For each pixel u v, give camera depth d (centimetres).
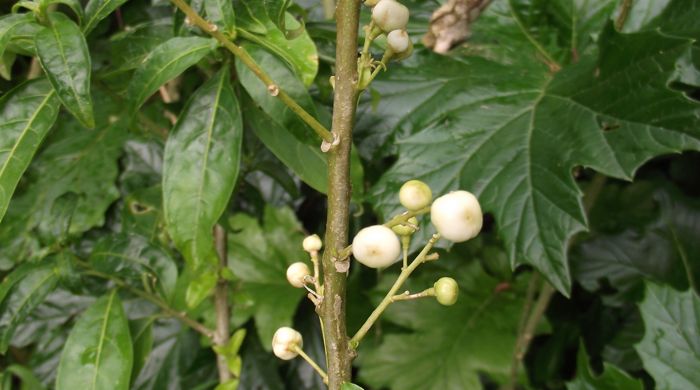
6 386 38
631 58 29
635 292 42
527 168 30
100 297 32
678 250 42
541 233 29
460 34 30
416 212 20
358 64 21
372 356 43
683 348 31
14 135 26
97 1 26
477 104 32
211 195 27
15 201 39
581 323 47
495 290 45
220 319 34
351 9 20
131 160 40
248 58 21
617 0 34
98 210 39
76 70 24
